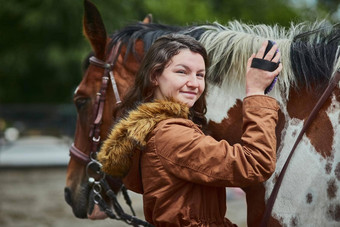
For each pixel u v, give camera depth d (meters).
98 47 3.65
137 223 3.50
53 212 9.85
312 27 3.19
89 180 3.71
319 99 2.85
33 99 32.00
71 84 29.73
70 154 3.92
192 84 2.65
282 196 2.83
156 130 2.57
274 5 22.91
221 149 2.49
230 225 2.75
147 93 2.72
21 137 23.66
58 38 27.98
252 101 2.58
